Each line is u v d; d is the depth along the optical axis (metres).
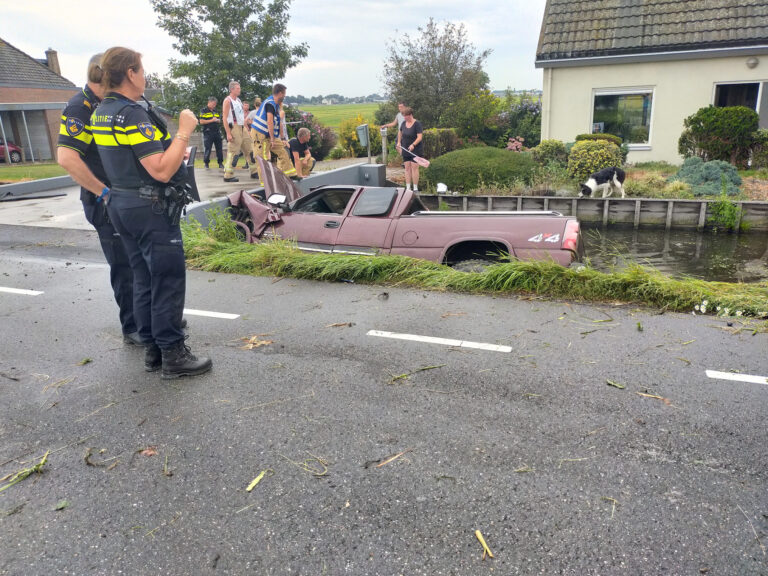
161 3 23.42
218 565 2.16
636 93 17.12
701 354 3.82
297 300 5.21
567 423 3.05
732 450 2.78
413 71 22.92
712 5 16.83
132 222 3.29
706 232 12.70
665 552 2.17
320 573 2.12
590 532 2.28
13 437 3.03
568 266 5.90
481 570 2.11
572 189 14.64
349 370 3.73
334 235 6.95
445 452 2.81
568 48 17.23
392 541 2.26
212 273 6.27
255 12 24.22
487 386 3.47
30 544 2.29
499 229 6.22
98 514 2.45
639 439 2.89
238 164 17.48
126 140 3.12
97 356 4.04
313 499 2.50
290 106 23.36
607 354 3.87
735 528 2.28
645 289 4.90
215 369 3.78
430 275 5.70
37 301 5.32
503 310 4.79
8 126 31.42
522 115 24.19
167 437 2.99
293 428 3.05
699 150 15.44
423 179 16.02
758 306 4.51
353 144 24.77
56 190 13.14
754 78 15.95
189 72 23.30
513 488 2.54
